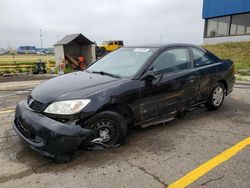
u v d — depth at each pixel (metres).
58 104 3.30
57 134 3.11
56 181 2.93
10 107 6.16
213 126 4.70
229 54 18.11
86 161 3.38
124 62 4.46
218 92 5.55
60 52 15.73
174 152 3.65
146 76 3.99
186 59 4.82
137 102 3.89
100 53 27.97
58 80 4.14
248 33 19.94
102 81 3.86
